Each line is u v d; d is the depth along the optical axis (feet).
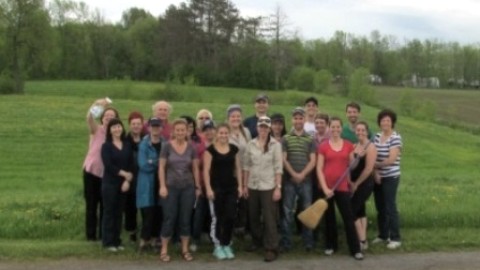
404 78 408.26
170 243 32.24
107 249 30.60
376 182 32.73
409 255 30.78
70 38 343.67
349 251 31.22
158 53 362.74
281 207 32.53
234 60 334.65
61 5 339.57
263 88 318.45
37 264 28.30
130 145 31.50
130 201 32.68
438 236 33.88
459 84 419.13
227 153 30.83
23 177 83.82
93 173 32.63
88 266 28.25
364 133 31.76
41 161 100.32
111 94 241.76
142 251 30.86
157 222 31.65
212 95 269.64
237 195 30.78
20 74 240.94
